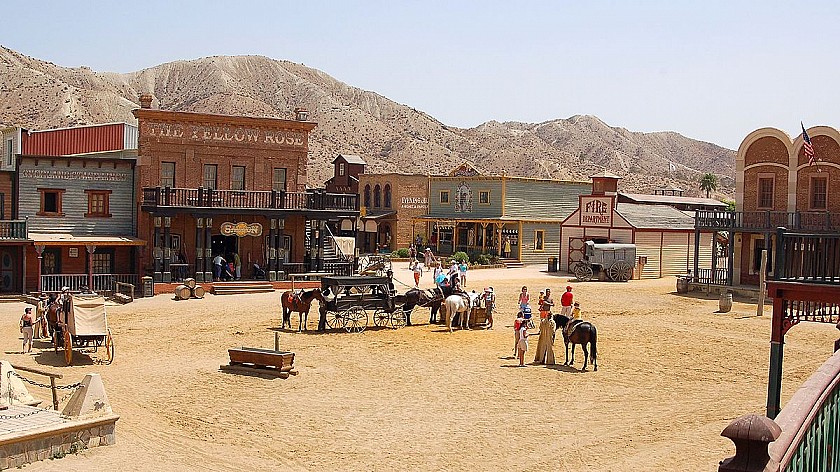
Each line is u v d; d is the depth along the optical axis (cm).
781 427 462
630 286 5266
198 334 3306
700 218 4988
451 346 3070
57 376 1930
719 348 3025
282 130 5128
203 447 1772
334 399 2220
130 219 4900
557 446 1780
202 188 4772
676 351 2961
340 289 3644
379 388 2356
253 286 4781
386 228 7619
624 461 1662
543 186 7206
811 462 532
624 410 2097
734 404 2150
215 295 4625
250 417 2028
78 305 2752
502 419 2012
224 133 4991
